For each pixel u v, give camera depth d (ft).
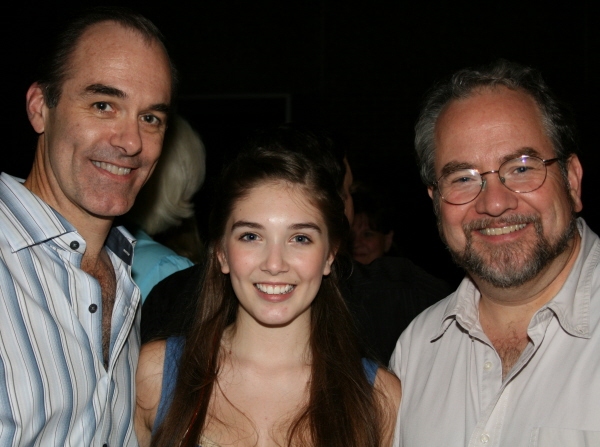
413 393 6.81
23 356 5.54
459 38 23.43
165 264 8.75
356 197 12.66
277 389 6.96
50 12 20.03
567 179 6.24
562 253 6.16
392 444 6.98
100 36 6.11
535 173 6.02
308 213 6.64
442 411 6.42
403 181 23.20
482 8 23.32
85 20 6.20
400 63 23.67
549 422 5.66
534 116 6.15
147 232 9.24
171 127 9.10
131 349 6.93
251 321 7.05
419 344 7.08
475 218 6.16
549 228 5.98
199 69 24.11
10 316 5.56
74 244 6.16
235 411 6.83
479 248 6.19
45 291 5.87
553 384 5.81
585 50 22.91
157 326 7.92
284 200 6.59
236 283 6.75
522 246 5.99
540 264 5.96
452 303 6.81
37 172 6.40
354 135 23.80
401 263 8.48
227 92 24.14
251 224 6.59
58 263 6.07
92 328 6.10
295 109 23.97
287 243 6.66
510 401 6.01
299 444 6.63
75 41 6.11
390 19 23.70
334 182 6.98
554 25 23.03
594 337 5.75
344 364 7.03
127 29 6.21
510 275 5.99
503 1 23.21
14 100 18.90
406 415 6.73
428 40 23.54
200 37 24.07
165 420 6.69
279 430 6.73
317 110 23.85
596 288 5.99
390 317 7.95
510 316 6.42
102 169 6.15
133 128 6.16
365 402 6.82
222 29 24.04
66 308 5.96
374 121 23.72
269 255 6.55
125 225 9.08
